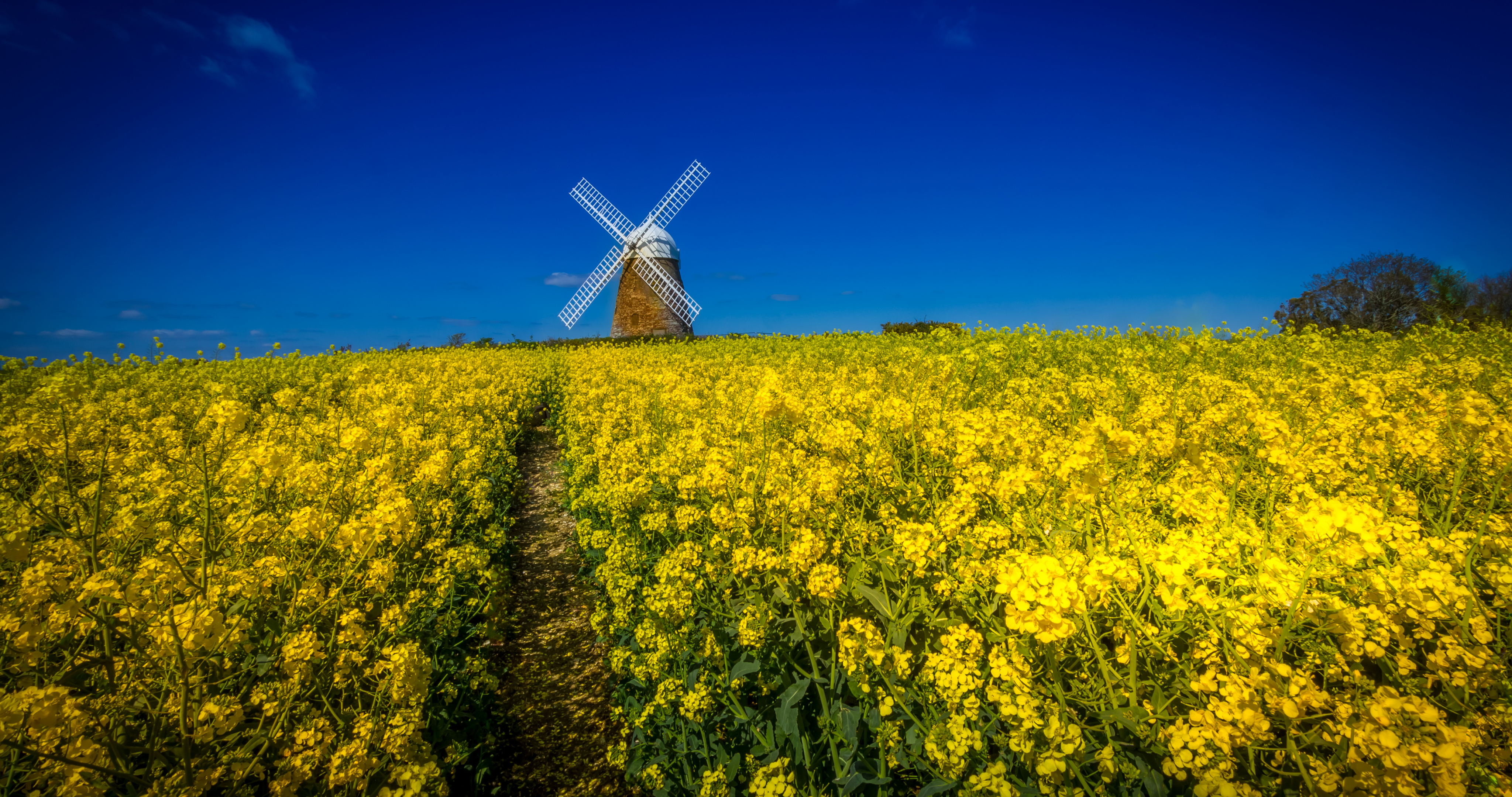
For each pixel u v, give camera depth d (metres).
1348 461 3.64
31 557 3.00
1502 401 5.21
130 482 4.40
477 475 6.76
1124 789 2.05
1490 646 2.14
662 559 3.56
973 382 7.33
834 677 2.79
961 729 2.12
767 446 5.07
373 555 3.61
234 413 3.82
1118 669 2.39
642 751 3.30
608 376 13.25
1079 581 2.25
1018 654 2.30
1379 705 1.68
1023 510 3.29
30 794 2.11
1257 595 2.20
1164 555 2.23
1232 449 4.45
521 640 5.06
